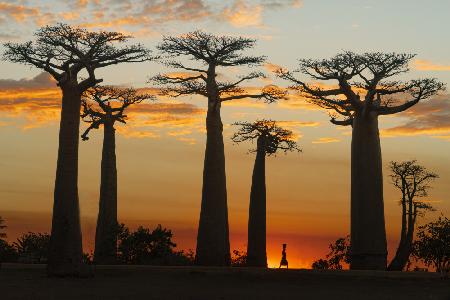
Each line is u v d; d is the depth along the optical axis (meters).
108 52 31.55
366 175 36.72
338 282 29.98
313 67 37.69
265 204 42.81
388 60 36.62
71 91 31.11
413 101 36.44
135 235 39.00
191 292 25.38
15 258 40.41
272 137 43.28
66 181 30.48
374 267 36.16
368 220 36.47
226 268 33.66
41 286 26.47
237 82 39.50
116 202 42.59
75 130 30.92
